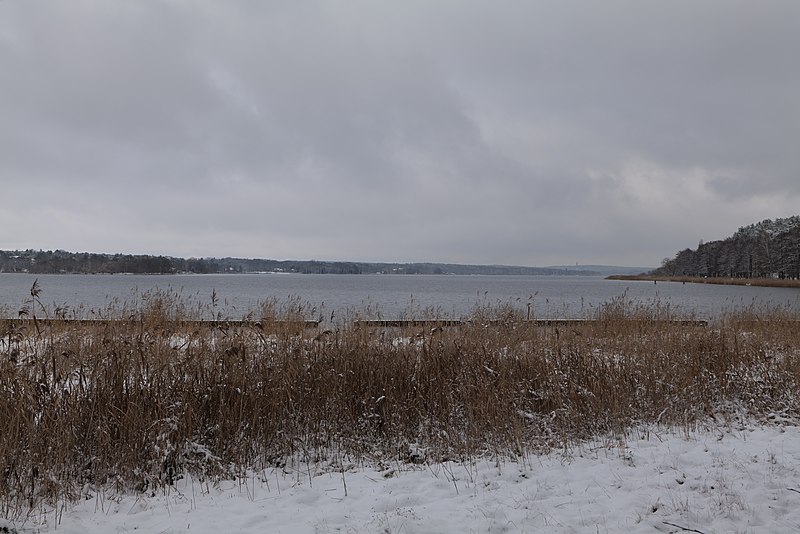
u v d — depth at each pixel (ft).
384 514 15.07
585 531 13.87
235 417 20.77
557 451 21.21
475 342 29.07
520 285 323.16
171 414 19.66
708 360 29.99
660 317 43.86
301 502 16.46
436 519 14.65
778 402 26.53
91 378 20.02
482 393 23.26
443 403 23.80
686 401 25.58
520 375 26.30
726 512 14.61
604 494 16.44
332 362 24.82
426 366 25.72
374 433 22.63
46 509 15.94
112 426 19.08
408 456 21.21
